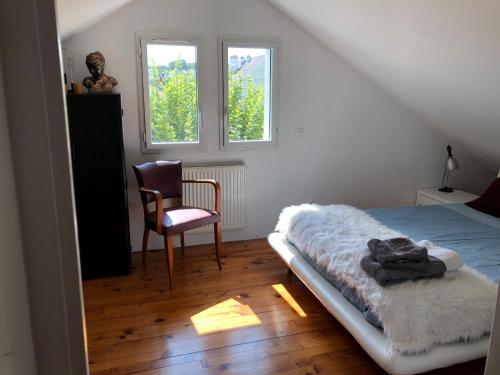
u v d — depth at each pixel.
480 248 2.64
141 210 3.83
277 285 3.22
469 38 2.53
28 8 0.65
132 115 3.66
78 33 3.39
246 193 4.08
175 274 3.42
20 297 0.69
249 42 3.81
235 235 4.16
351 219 3.01
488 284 2.07
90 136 3.11
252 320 2.72
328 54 4.04
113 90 3.48
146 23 3.54
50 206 0.72
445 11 2.40
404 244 2.31
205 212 3.40
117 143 3.17
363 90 4.21
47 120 0.69
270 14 3.82
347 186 4.41
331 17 3.32
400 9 2.63
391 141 4.43
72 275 0.76
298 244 2.88
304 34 3.94
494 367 0.69
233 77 3.87
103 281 3.29
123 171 3.24
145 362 2.29
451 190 4.41
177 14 3.59
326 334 2.56
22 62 0.67
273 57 3.89
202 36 3.68
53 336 0.77
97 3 2.63
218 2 3.67
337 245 2.55
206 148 3.90
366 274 2.18
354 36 3.41
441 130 4.38
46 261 0.74
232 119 3.95
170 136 3.82
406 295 1.97
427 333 1.86
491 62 2.65
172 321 2.71
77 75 3.46
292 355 2.36
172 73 3.70
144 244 3.47
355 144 4.33
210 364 2.28
